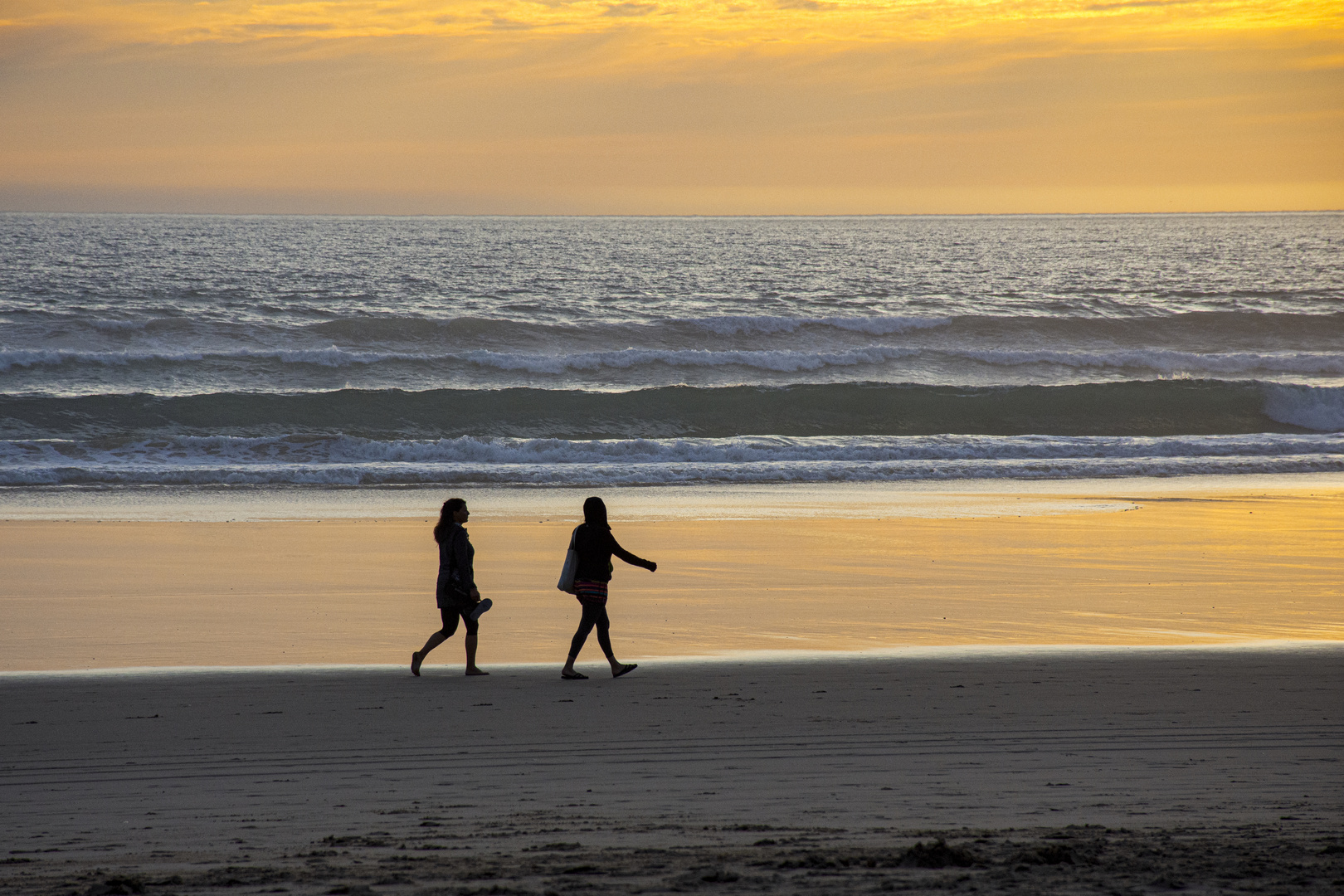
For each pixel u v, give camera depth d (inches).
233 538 1859.0
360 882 466.0
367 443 2945.4
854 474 2736.2
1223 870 475.5
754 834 565.6
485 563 1647.4
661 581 1537.9
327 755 761.0
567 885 456.1
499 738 807.7
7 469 2532.0
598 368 4330.7
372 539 1870.1
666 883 458.0
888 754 756.0
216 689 970.7
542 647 1184.2
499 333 4842.5
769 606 1382.9
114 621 1283.2
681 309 6604.3
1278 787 670.5
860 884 453.7
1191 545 1836.9
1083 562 1692.9
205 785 688.4
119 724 845.2
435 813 618.2
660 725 842.2
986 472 2768.2
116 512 2139.5
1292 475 2768.2
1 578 1519.4
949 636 1227.9
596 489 2532.0
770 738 801.6
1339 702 911.0
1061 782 682.8
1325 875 466.9
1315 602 1417.3
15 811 629.6
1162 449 3127.5
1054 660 1085.1
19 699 925.8
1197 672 1029.2
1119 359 4576.8
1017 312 6501.0
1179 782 684.1
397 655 1147.3
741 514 2160.4
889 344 5093.5
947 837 553.9
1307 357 4589.1
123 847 550.9
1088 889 446.6
